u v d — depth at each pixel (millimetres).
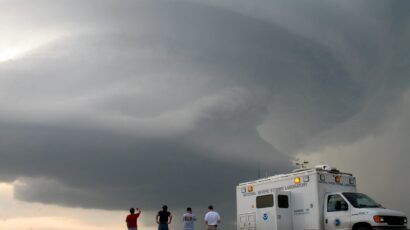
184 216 23516
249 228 24016
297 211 22562
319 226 21594
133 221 22578
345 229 20875
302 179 22609
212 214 23328
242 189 24969
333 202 21672
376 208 20750
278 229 22453
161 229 22812
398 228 20500
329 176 22562
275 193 22844
